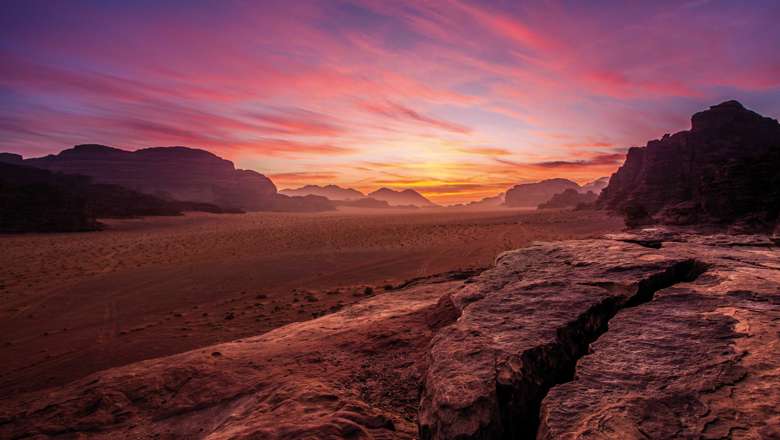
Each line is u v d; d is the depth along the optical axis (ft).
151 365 35.42
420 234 300.40
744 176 176.35
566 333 19.42
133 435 25.43
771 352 14.69
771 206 162.20
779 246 34.42
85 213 378.53
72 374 55.57
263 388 28.63
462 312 23.49
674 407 12.48
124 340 70.28
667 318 19.07
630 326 18.74
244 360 34.96
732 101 356.38
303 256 190.90
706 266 26.58
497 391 15.08
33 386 52.06
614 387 14.05
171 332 74.08
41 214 351.25
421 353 31.76
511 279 28.78
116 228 392.88
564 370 17.93
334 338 38.42
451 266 150.71
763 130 344.90
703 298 20.89
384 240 263.08
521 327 19.76
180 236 326.24
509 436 14.69
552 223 352.08
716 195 184.03
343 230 361.92
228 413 26.14
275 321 77.56
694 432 11.28
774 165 172.14
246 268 158.20
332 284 122.93
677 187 318.65
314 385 25.84
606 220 336.49
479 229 327.88
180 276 142.92
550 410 13.29
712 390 12.99
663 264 26.78
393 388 26.94
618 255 30.83
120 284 129.90
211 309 93.61
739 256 29.04
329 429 18.56
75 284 130.82
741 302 19.75
